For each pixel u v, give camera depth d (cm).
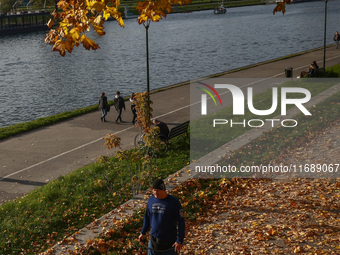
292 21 13138
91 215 1125
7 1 14012
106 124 2166
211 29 11656
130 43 9219
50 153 1734
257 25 12306
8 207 1218
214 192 1160
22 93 4653
